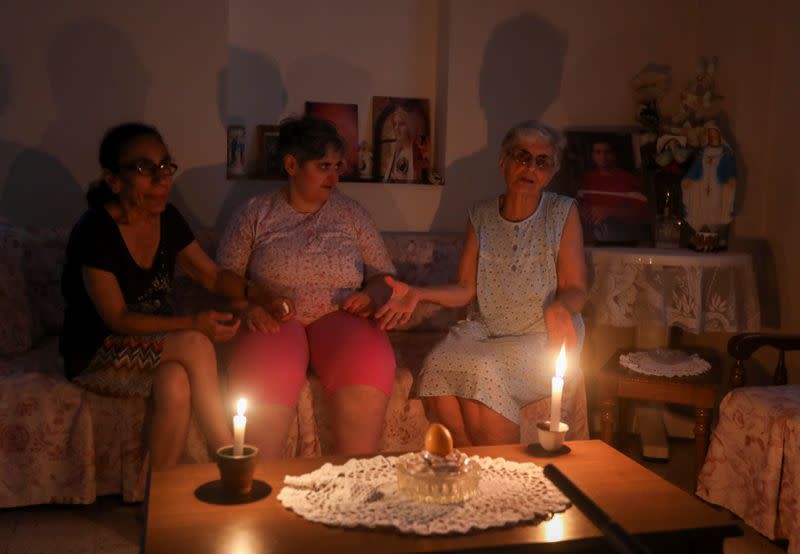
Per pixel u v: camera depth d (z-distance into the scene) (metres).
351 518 1.60
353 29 3.80
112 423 2.64
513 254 2.87
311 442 2.75
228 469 1.67
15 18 3.28
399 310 2.71
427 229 3.83
